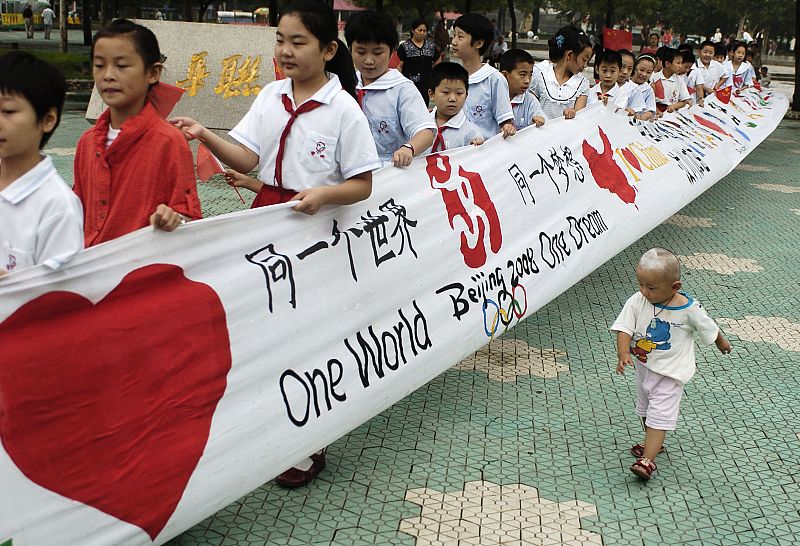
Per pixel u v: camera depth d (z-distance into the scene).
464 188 4.58
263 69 9.12
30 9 32.97
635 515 3.40
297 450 3.24
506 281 4.70
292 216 3.31
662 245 7.67
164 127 3.00
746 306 6.04
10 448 2.43
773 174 11.68
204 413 2.91
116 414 2.65
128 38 2.89
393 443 3.90
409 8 25.23
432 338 4.02
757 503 3.53
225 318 2.99
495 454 3.84
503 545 3.15
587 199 5.95
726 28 59.41
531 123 6.12
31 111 2.59
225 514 3.28
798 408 4.46
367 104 4.48
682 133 8.89
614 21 48.00
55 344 2.52
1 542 2.41
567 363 4.93
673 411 3.64
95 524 2.61
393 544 3.13
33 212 2.66
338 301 3.48
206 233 2.95
